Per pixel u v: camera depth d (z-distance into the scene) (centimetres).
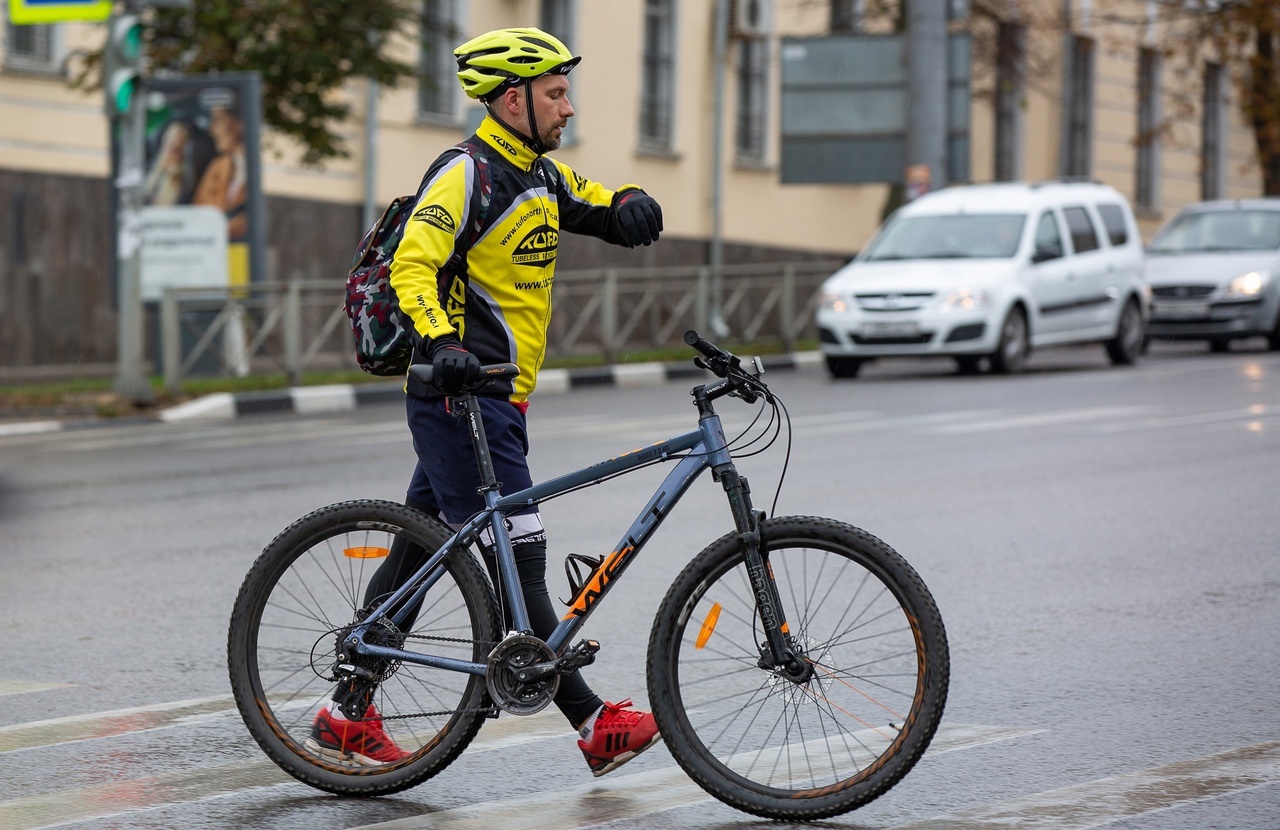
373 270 900
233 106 3409
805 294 4481
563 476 888
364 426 2847
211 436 2705
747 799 845
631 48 5209
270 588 902
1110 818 825
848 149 4384
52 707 1075
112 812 860
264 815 856
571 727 1021
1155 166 7425
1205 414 2691
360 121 4472
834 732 849
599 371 3750
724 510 1825
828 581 857
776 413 870
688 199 5438
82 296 3853
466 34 4738
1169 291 4253
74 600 1421
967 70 4316
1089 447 2302
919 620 835
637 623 1292
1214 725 996
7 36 3675
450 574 883
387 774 884
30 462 2367
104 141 3922
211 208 3438
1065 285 3700
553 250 905
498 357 891
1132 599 1360
